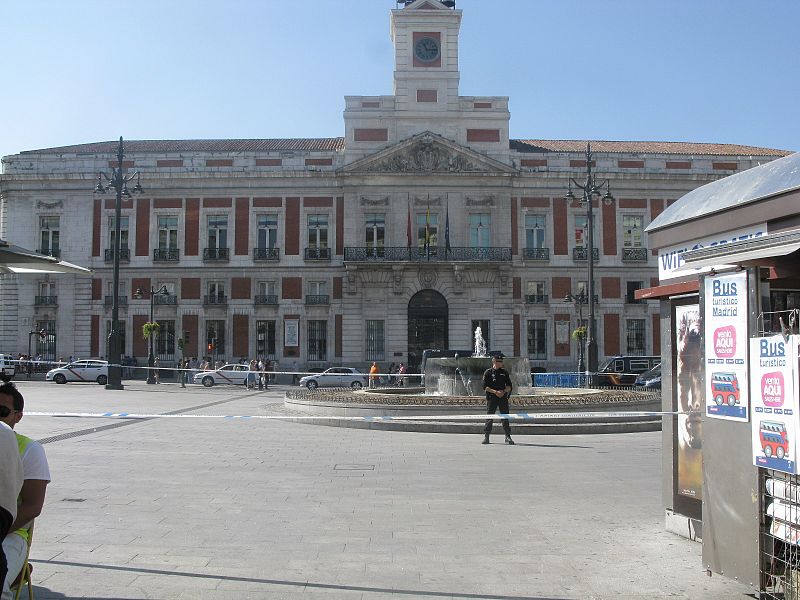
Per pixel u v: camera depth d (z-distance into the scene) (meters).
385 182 49.03
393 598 5.72
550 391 23.81
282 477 11.05
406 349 48.62
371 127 49.62
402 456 13.45
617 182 49.72
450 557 6.87
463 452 14.10
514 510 8.91
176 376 47.28
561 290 49.25
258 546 7.17
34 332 48.97
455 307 49.00
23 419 19.05
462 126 49.53
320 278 49.28
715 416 6.12
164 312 49.31
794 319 5.29
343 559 6.76
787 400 5.17
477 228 49.25
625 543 7.41
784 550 5.40
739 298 5.84
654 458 13.41
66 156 49.69
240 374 42.00
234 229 49.53
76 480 10.55
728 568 5.94
